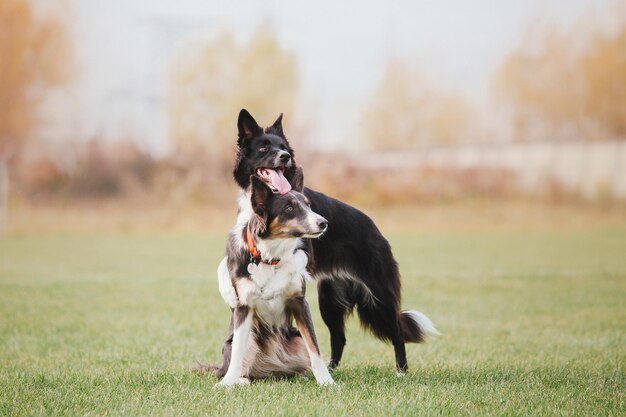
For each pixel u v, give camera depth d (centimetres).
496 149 3609
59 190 3400
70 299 1202
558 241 2497
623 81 3547
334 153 3644
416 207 3388
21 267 1733
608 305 1173
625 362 703
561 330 950
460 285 1394
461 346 823
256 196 555
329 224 629
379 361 719
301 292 576
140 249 2253
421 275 1540
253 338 591
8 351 779
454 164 3531
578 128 3569
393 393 538
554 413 484
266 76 3691
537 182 3438
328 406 493
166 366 676
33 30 3428
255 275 564
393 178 3462
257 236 558
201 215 3334
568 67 3622
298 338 608
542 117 3625
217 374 602
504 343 845
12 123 3384
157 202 3406
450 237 2714
